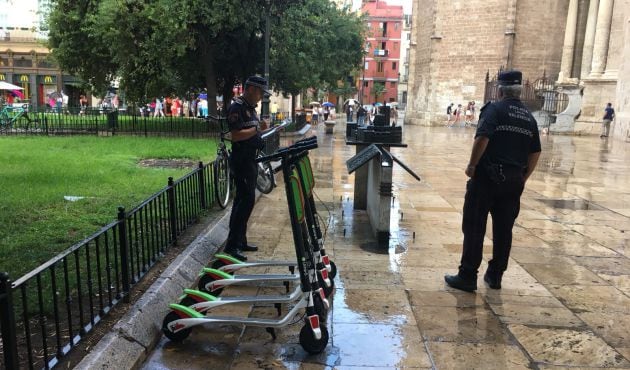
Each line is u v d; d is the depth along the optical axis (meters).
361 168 7.56
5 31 48.50
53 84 50.25
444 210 7.91
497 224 4.50
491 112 4.24
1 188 8.08
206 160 12.45
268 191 8.02
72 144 15.27
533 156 4.43
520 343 3.60
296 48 20.81
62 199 7.56
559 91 27.66
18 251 5.15
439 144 20.48
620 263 5.45
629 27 23.11
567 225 7.15
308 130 25.17
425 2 38.69
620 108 23.58
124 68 20.33
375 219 6.22
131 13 18.16
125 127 19.84
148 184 8.82
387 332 3.75
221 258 4.60
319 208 7.75
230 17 17.36
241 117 5.12
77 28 21.34
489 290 4.60
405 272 5.03
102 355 3.09
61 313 3.78
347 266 5.18
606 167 13.77
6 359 2.46
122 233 3.85
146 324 3.64
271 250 5.60
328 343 3.58
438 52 36.97
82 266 4.80
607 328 3.86
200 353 3.46
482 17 34.94
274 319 3.87
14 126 19.84
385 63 85.06
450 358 3.38
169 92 23.12
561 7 33.19
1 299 2.40
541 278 4.94
